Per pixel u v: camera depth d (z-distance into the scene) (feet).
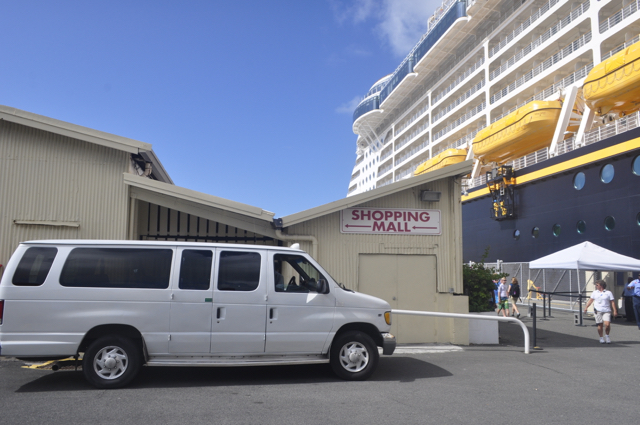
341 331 22.08
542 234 85.76
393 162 192.34
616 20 81.61
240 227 32.30
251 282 20.98
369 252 34.12
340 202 32.86
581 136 77.82
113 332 19.79
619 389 20.81
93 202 31.17
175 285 20.17
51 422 14.70
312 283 22.31
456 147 135.23
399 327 34.01
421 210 35.17
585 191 75.72
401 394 19.04
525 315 62.80
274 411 16.31
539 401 18.29
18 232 30.50
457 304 34.30
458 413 16.35
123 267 20.07
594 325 51.31
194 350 20.02
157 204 32.96
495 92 118.42
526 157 93.09
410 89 173.37
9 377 21.76
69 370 23.52
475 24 129.08
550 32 98.27
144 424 14.62
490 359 28.53
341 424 14.92
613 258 50.06
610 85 72.33
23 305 18.86
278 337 20.74
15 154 31.14
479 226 107.04
